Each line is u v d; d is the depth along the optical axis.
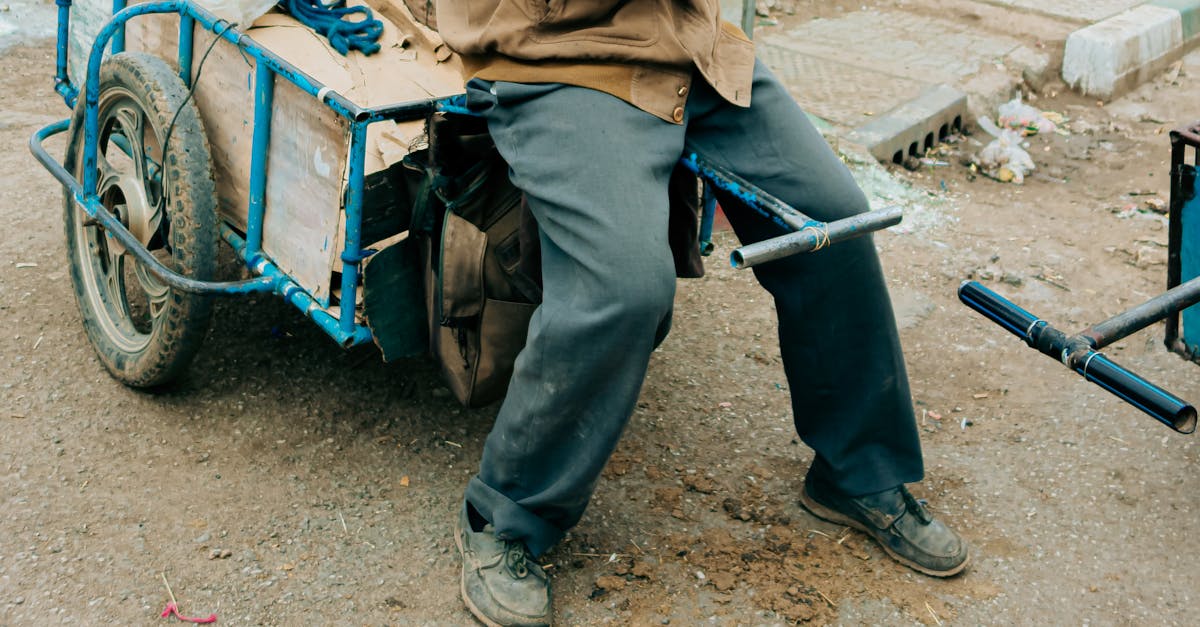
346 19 2.90
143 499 2.70
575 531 2.71
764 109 2.40
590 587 2.55
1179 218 2.86
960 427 3.22
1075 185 4.82
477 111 2.34
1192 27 6.19
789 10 6.19
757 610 2.50
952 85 5.34
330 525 2.68
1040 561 2.71
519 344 2.43
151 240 2.89
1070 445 3.13
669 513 2.80
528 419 2.24
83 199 2.88
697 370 3.42
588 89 2.20
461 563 2.59
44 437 2.87
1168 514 2.87
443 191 2.33
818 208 2.38
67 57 3.33
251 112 2.61
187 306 2.71
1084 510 2.89
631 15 2.20
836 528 2.77
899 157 4.88
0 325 3.27
